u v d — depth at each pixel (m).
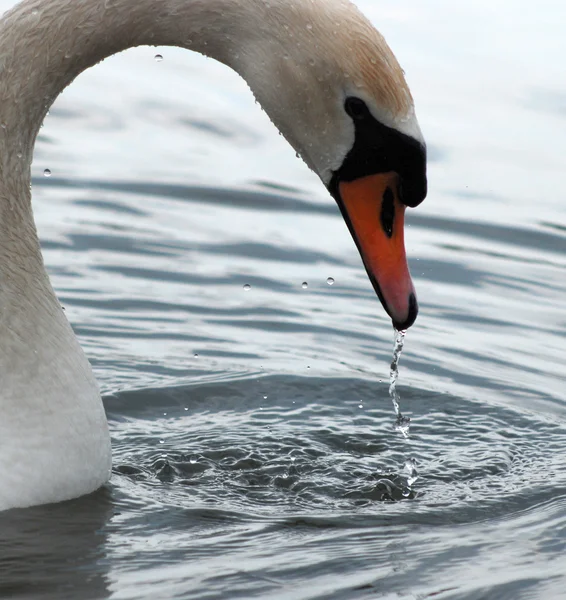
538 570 7.52
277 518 8.48
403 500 8.97
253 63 8.00
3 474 8.19
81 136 18.02
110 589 7.18
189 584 7.25
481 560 7.69
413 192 8.02
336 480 9.41
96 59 8.23
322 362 12.10
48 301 8.50
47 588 7.19
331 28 7.84
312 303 13.40
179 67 21.44
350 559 7.66
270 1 7.91
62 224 14.91
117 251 14.32
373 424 10.75
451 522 8.46
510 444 10.33
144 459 9.69
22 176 8.42
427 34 22.89
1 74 8.16
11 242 8.36
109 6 8.05
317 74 7.87
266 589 7.18
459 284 13.88
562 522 8.43
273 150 18.02
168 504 8.64
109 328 12.59
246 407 11.08
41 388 8.32
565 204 16.19
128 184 16.28
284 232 15.13
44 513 8.26
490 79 20.89
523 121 19.23
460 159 17.70
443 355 12.27
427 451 10.14
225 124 18.86
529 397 11.41
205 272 13.95
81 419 8.50
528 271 14.23
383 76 7.81
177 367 11.83
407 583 7.29
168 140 18.08
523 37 23.00
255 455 9.88
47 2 8.11
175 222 15.23
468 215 15.79
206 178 16.64
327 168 8.12
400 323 8.12
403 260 8.15
